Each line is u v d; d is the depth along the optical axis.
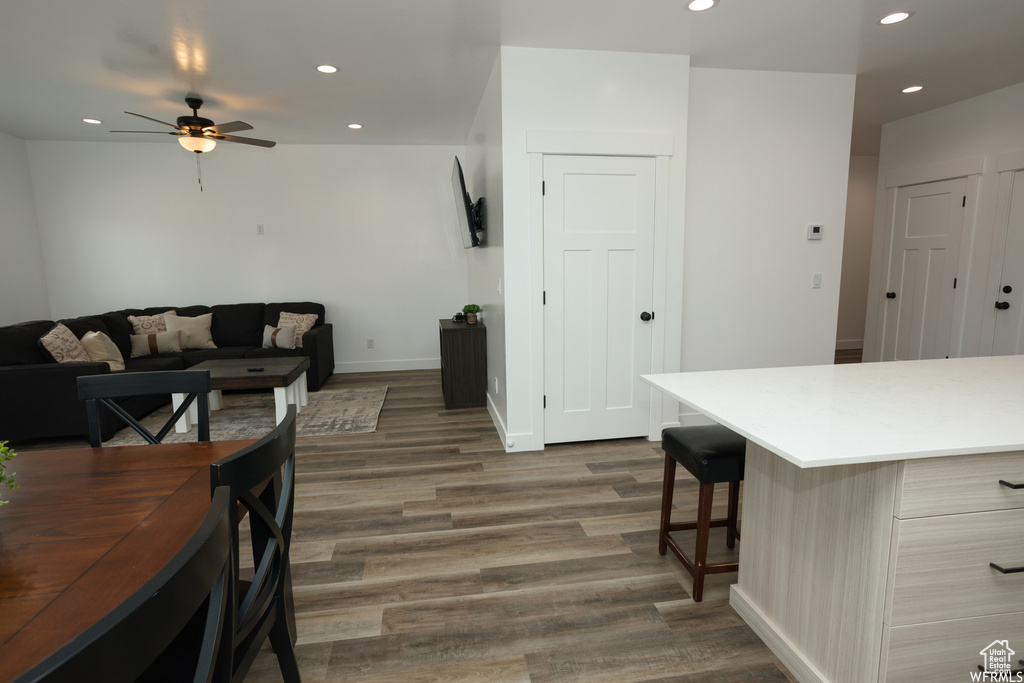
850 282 6.80
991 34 2.92
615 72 3.18
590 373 3.51
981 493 1.26
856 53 3.19
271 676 1.59
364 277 5.94
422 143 5.70
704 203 3.58
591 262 3.38
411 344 6.12
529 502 2.74
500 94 3.13
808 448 1.20
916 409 1.51
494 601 1.94
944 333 4.32
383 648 1.70
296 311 5.58
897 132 4.70
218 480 0.96
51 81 3.54
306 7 2.53
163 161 5.43
